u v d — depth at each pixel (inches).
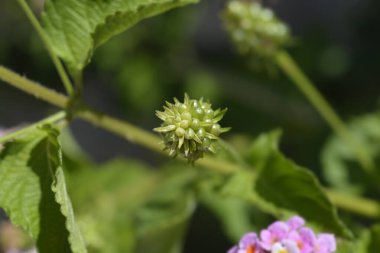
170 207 14.2
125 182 15.6
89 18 11.1
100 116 11.5
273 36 13.1
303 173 11.4
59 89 23.6
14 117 24.3
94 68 23.7
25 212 10.4
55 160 10.6
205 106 10.0
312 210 11.4
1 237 14.0
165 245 14.4
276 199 11.6
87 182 15.2
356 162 14.8
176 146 9.9
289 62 13.4
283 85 18.1
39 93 11.1
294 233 10.0
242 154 15.5
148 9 10.8
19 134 10.6
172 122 9.8
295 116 17.9
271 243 9.9
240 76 19.0
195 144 9.9
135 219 14.6
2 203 10.5
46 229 10.4
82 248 9.8
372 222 14.3
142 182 15.6
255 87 18.5
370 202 12.8
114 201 15.2
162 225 14.2
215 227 18.7
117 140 24.1
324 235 10.1
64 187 10.0
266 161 11.8
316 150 16.6
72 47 11.2
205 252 18.7
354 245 11.2
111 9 11.1
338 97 18.4
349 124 15.7
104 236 14.1
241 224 15.0
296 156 17.4
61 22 11.1
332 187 14.8
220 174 12.2
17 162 10.6
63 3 11.1
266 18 13.1
